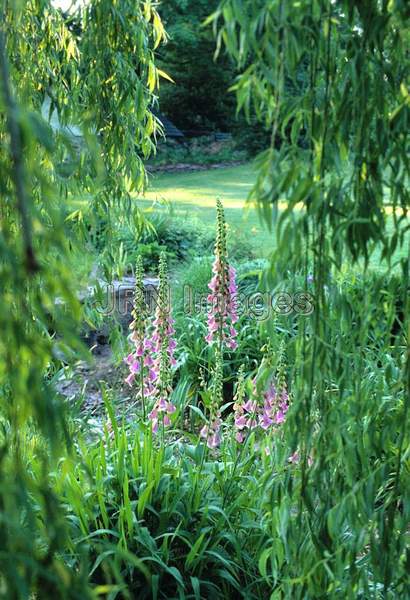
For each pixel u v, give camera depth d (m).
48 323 1.09
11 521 0.99
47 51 2.54
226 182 14.59
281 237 1.58
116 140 2.57
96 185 2.42
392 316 1.59
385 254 1.53
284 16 1.33
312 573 1.61
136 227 2.78
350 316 1.57
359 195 1.50
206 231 7.21
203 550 2.24
